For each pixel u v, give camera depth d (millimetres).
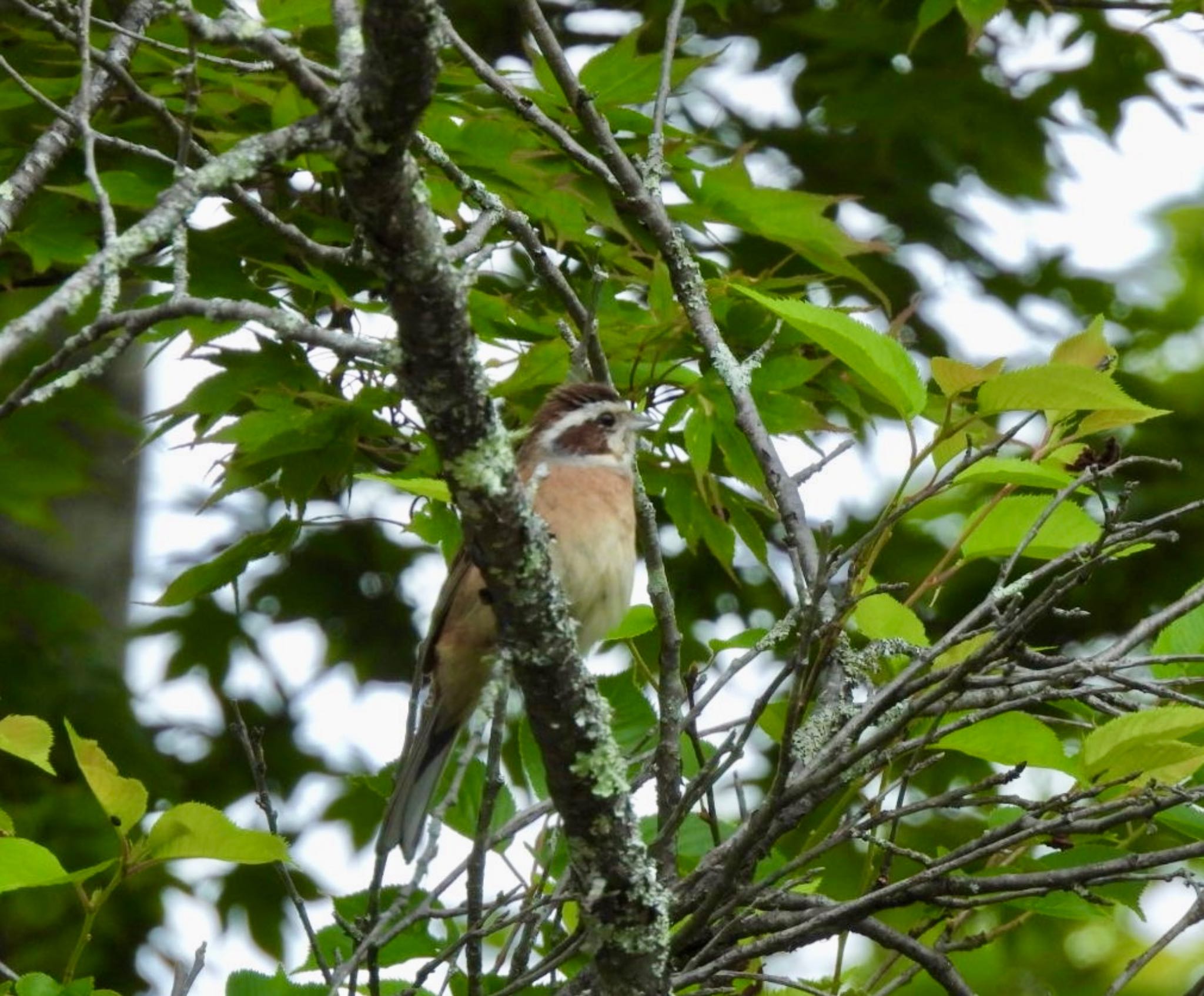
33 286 12281
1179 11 12430
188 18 5488
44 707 15977
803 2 18375
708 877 7930
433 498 8703
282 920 16656
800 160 18281
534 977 7211
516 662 6863
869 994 8414
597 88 10961
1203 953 15664
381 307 9969
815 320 7105
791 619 7945
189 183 5695
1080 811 7258
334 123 5770
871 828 7508
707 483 11406
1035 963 15062
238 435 10477
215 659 17688
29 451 14906
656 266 10633
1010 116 17797
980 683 7172
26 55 11250
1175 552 17203
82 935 7254
